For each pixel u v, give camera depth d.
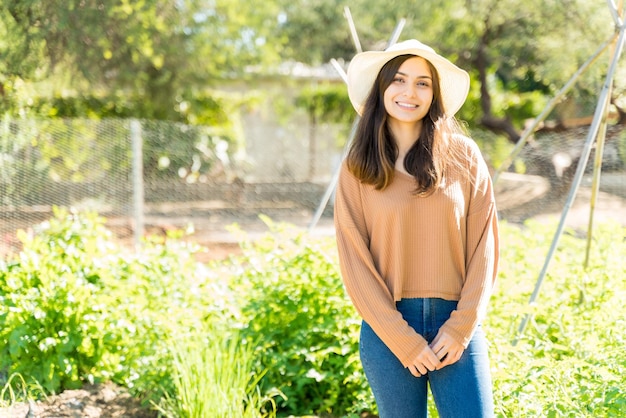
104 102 12.07
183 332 3.98
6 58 8.73
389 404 2.40
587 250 4.55
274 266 4.26
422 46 2.47
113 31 10.27
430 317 2.37
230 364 3.52
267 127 15.83
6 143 8.16
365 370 2.46
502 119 12.41
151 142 10.90
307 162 15.83
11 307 3.81
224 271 5.13
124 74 11.01
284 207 12.39
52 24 9.24
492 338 3.56
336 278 4.00
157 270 4.37
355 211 2.46
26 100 9.52
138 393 3.84
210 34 11.79
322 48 12.87
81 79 10.74
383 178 2.39
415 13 10.98
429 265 2.38
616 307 3.92
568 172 9.91
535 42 10.44
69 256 4.21
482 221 2.42
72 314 3.95
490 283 2.37
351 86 2.67
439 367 2.28
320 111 15.84
